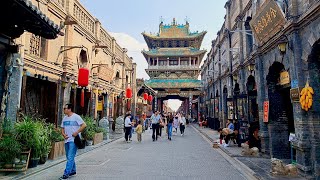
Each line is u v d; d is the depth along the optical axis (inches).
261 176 283.7
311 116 283.9
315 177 273.4
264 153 433.7
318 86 285.7
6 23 253.0
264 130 438.9
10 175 267.0
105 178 274.5
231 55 716.0
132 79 1215.6
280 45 340.2
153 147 538.9
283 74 392.8
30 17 229.9
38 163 326.0
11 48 281.6
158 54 1660.9
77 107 633.6
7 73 282.8
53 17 468.4
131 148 519.8
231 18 712.4
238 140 539.5
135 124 949.8
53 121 485.7
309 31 283.3
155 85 1638.8
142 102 1412.4
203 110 1497.3
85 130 506.9
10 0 197.2
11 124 309.9
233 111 600.7
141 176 284.8
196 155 441.1
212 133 861.2
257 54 447.2
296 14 308.5
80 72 512.4
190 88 1669.5
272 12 345.7
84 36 620.7
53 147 366.9
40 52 447.5
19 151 276.4
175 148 527.5
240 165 356.8
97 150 484.7
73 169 286.7
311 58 287.1
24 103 413.4
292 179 272.8
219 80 911.7
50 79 471.5
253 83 543.8
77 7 580.4
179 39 1707.7
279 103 415.8
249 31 548.4
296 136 312.5
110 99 848.9
